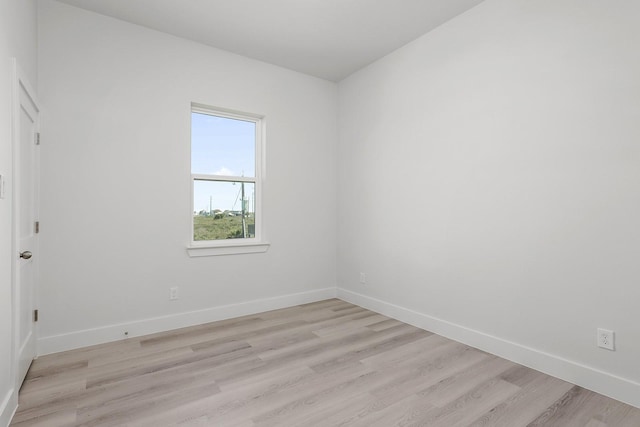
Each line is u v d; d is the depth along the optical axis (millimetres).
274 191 3594
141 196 2818
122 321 2738
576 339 2029
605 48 1903
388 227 3369
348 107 3881
